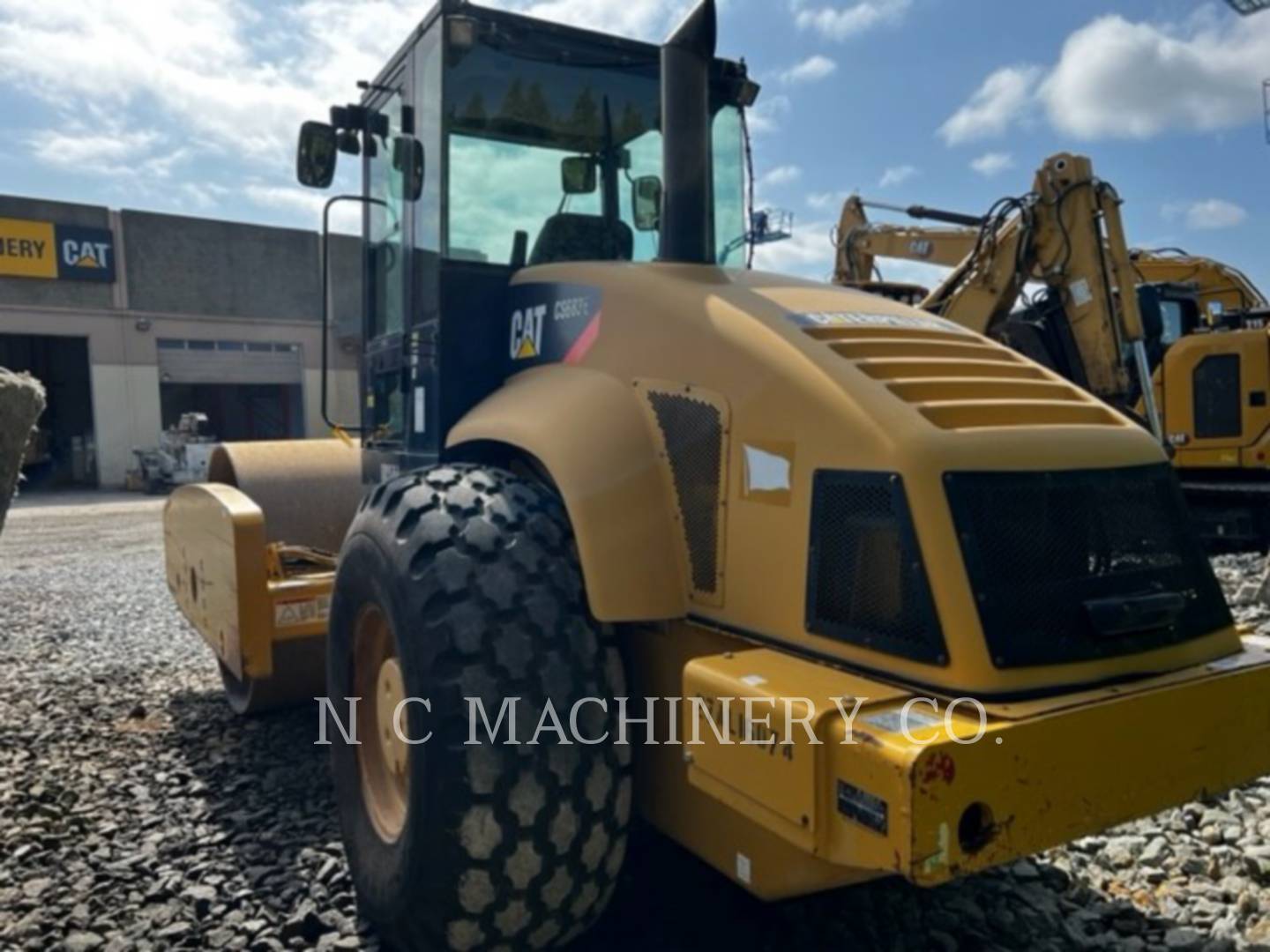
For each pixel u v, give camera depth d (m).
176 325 25.03
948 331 2.58
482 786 2.14
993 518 1.94
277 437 27.45
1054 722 1.75
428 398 3.29
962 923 2.68
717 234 3.87
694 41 2.73
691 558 2.34
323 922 2.71
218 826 3.41
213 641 4.00
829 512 2.04
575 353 2.80
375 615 2.59
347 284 23.70
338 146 3.89
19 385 3.28
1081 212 6.12
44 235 23.23
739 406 2.24
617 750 2.28
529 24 3.34
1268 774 2.09
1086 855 3.10
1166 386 9.84
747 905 2.74
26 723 4.64
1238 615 5.98
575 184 3.53
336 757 2.82
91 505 19.42
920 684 1.85
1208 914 2.74
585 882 2.23
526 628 2.24
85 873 3.09
